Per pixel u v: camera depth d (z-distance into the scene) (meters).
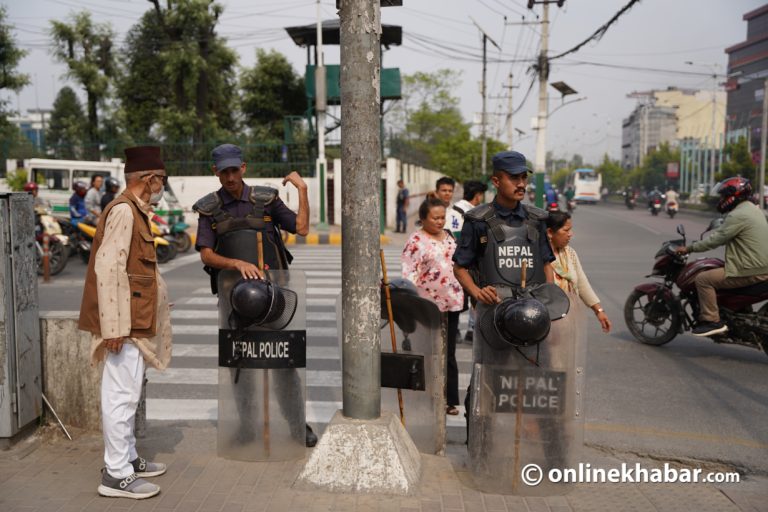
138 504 3.54
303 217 4.32
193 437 4.74
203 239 4.12
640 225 29.25
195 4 26.94
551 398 3.66
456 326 5.39
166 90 29.98
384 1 4.05
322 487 3.69
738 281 6.78
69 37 28.59
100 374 4.50
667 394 5.99
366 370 3.77
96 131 28.97
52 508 3.48
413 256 5.38
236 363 4.09
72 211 13.92
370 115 3.61
